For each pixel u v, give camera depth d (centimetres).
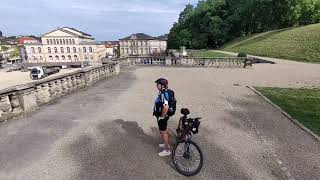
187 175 488
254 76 1920
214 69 2480
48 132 705
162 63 3022
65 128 738
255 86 1455
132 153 581
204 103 1052
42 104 1007
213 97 1170
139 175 489
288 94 1212
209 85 1513
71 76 1262
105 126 758
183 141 506
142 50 12738
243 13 8331
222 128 747
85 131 715
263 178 481
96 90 1345
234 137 679
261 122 800
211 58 2814
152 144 631
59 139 656
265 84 1534
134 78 1838
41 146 612
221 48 7575
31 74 5831
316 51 3219
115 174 492
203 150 598
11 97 828
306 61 3067
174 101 534
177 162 514
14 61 12950
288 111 916
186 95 1217
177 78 1830
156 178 480
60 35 10406
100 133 702
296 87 1417
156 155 571
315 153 582
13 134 687
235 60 2742
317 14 6009
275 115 874
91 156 564
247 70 2359
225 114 890
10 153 574
